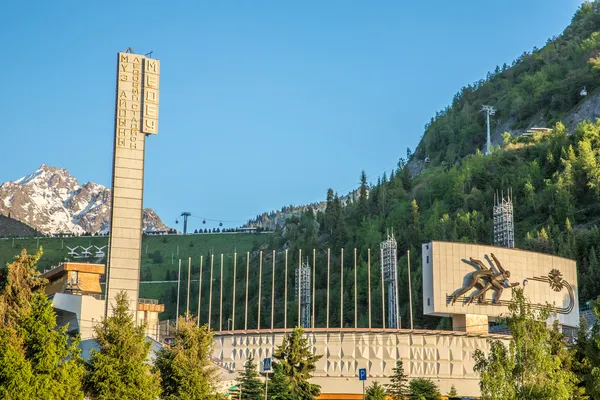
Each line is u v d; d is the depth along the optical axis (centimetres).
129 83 11319
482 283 13138
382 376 12756
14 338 6575
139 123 11231
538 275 13762
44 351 6600
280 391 9581
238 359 13138
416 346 12950
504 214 18338
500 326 15162
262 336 13150
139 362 7281
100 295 11881
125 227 10862
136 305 10650
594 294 18900
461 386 12888
